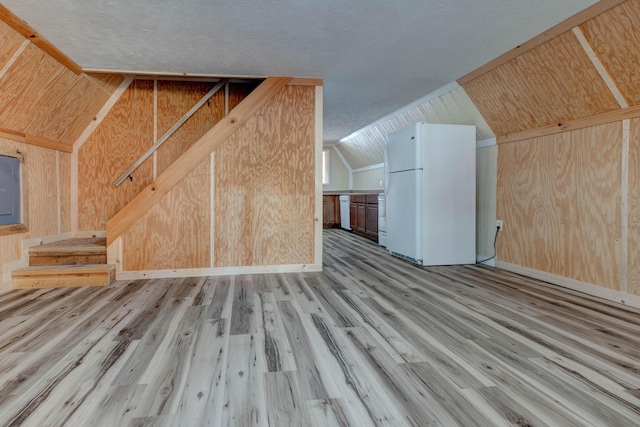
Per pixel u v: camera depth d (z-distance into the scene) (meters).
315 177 3.60
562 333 2.02
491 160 3.91
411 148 3.97
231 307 2.48
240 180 3.49
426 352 1.78
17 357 1.70
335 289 2.96
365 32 2.53
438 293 2.84
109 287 3.03
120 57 2.93
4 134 2.88
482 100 3.62
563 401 1.36
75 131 3.75
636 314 2.34
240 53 2.88
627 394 1.41
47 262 3.25
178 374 1.55
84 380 1.50
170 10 2.20
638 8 1.99
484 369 1.61
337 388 1.45
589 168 2.79
